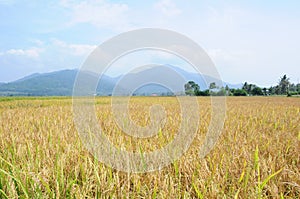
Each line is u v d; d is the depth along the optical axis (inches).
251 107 574.9
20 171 111.1
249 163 131.1
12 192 101.7
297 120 314.8
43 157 142.8
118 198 106.7
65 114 358.3
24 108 526.0
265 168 125.8
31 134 207.0
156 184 110.1
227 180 125.5
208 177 118.9
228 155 149.9
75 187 111.5
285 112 427.2
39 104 671.8
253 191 107.2
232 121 284.0
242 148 156.7
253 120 325.1
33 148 158.6
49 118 325.4
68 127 236.4
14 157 137.3
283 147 171.6
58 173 114.5
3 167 125.6
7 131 228.8
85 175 120.3
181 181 124.9
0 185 104.3
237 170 128.6
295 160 148.4
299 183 116.9
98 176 113.1
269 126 266.4
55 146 169.0
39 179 109.4
